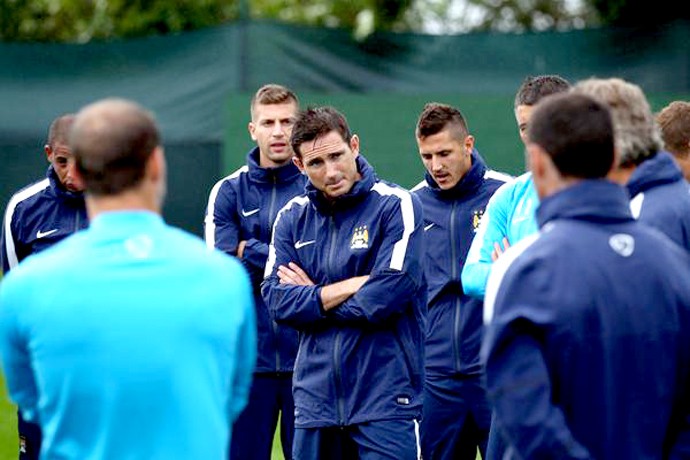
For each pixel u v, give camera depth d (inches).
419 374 830.5
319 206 829.8
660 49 1855.3
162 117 1916.8
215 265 505.4
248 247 971.9
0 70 1937.7
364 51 1882.4
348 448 826.2
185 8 2583.7
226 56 1897.1
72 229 947.3
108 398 485.1
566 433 499.8
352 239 819.4
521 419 502.0
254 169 989.8
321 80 1887.3
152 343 487.2
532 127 530.9
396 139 1870.1
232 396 524.7
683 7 2327.8
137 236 496.4
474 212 967.6
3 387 1482.5
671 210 606.2
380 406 804.0
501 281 518.0
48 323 486.6
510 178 978.7
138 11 2605.8
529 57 1870.1
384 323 808.9
